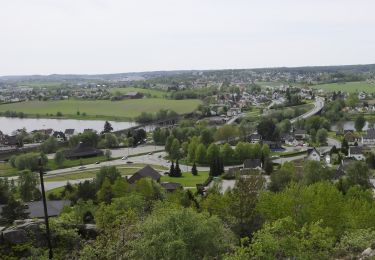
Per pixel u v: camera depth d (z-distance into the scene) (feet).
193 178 453.58
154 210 189.88
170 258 115.03
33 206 282.97
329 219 181.47
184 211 127.75
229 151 535.19
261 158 504.02
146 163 555.69
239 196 203.00
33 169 523.70
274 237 117.70
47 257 126.62
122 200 227.40
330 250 124.57
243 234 190.29
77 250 132.36
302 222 181.88
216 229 132.98
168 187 383.24
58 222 145.07
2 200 340.59
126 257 121.70
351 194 258.98
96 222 195.00
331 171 379.35
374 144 645.92
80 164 561.02
